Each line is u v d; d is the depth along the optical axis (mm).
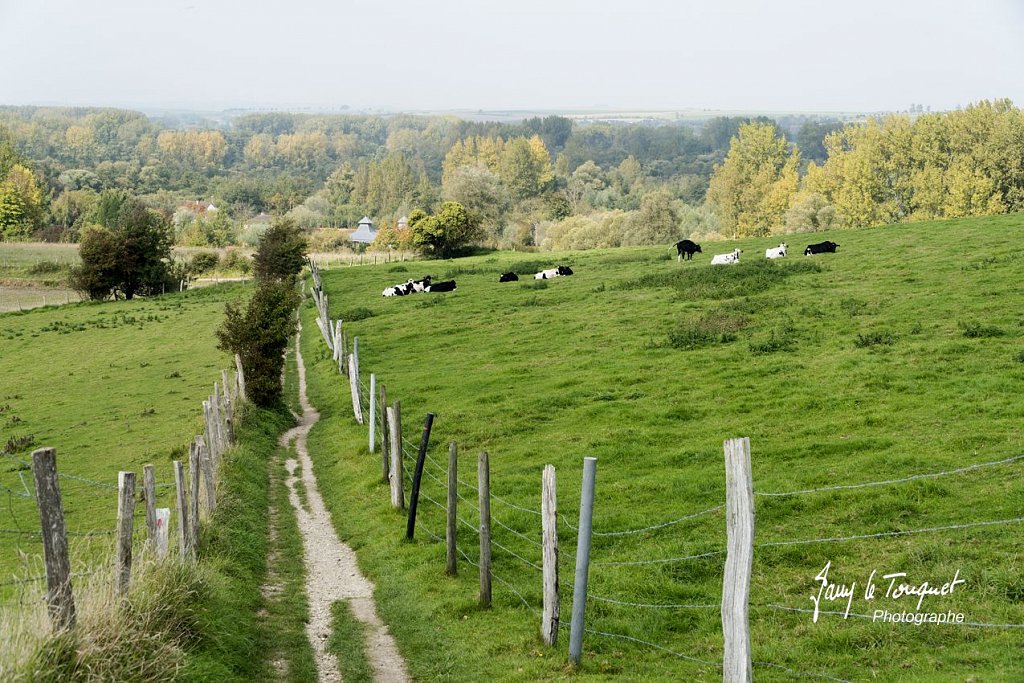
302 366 49719
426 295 60406
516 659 13562
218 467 24438
